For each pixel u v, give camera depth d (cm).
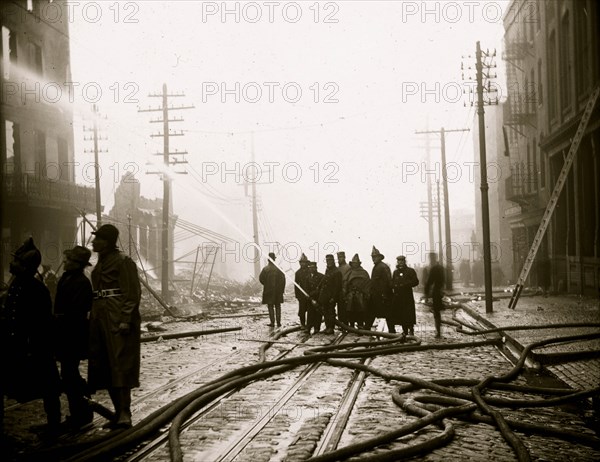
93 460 617
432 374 1123
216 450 663
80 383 749
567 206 3128
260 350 1385
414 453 640
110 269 734
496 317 1966
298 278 1850
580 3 2873
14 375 704
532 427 739
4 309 709
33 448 678
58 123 3216
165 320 2369
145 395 954
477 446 679
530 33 3866
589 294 2791
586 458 646
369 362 1266
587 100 2736
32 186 2812
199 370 1187
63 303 748
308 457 638
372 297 1769
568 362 1213
